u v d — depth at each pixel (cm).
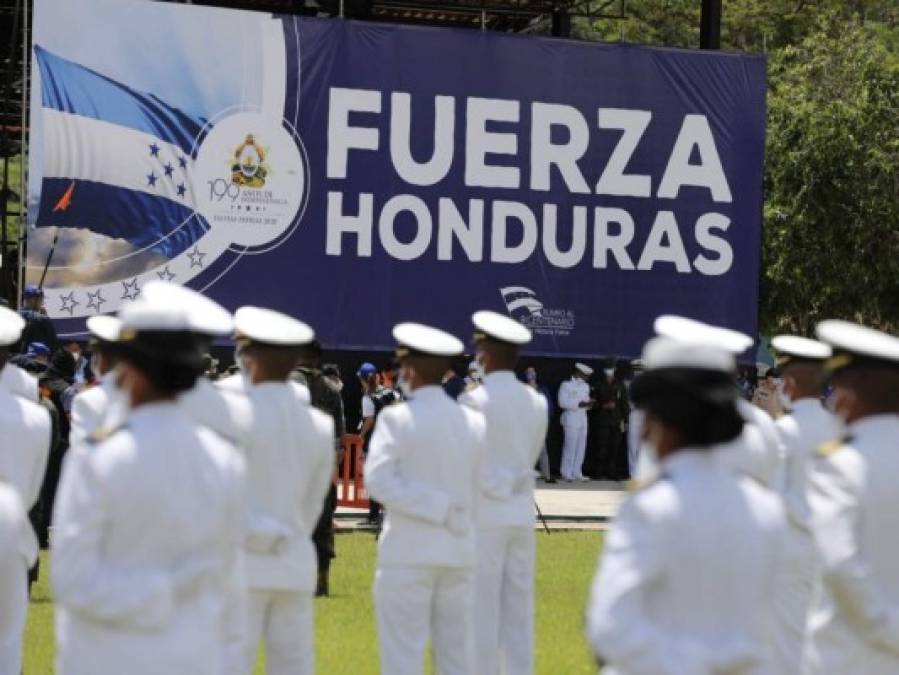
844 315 8856
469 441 2080
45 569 3722
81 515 1227
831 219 8638
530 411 2395
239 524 1321
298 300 6275
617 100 6581
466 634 2095
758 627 1124
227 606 1434
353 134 6325
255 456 1839
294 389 1894
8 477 2008
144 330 1265
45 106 6019
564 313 6512
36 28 6009
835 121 8625
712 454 1145
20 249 6128
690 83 6644
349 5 7244
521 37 6481
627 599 1087
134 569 1236
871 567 1359
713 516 1112
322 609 3303
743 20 11981
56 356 4250
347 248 6316
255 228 6231
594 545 4559
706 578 1102
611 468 6588
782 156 8712
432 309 6394
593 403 6575
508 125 6469
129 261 6094
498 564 2369
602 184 6550
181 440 1265
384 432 2055
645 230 6594
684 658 1080
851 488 1362
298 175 6275
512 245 6469
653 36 12106
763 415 2133
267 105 6244
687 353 1143
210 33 6188
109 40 6075
